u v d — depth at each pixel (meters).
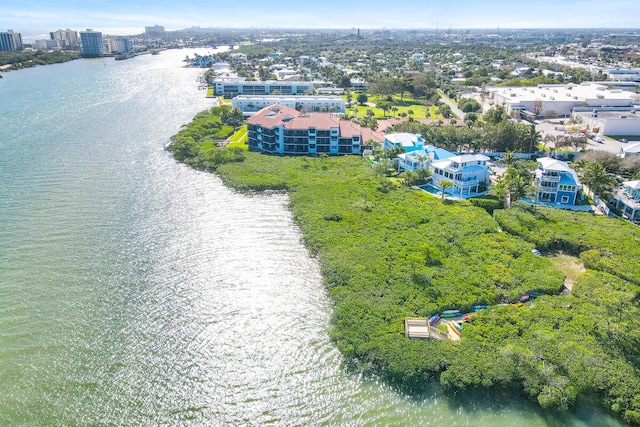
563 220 115.56
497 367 68.88
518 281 89.75
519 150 173.00
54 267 95.62
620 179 143.00
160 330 79.69
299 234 113.75
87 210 122.69
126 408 65.19
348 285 89.75
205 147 177.00
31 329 78.50
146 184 142.62
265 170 153.38
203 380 70.19
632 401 63.75
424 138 176.88
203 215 122.56
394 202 128.25
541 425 63.19
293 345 77.06
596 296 84.25
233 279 94.19
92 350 74.81
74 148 175.88
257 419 64.25
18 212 119.81
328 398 67.38
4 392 66.81
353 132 174.25
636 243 103.38
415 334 75.25
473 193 136.50
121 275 94.12
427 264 96.19
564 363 68.75
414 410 65.31
